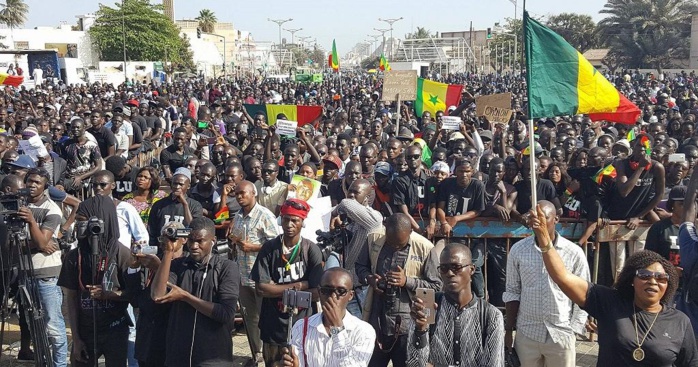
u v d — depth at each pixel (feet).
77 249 19.43
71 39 231.09
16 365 23.85
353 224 20.90
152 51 241.14
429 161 38.27
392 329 18.31
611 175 26.91
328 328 15.03
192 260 17.79
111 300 19.11
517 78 191.01
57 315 22.24
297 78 194.29
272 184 27.45
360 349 14.98
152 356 18.56
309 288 19.88
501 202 26.12
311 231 25.61
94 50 238.07
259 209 23.57
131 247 21.09
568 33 296.71
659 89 119.85
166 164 38.81
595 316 14.38
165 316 18.39
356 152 39.65
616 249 26.20
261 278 20.04
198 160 32.12
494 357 14.80
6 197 19.67
